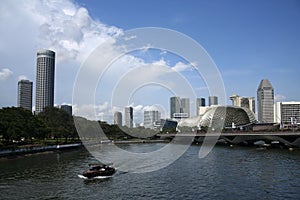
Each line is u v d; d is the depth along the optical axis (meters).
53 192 47.34
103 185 51.75
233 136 150.12
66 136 148.12
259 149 114.94
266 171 62.69
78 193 46.59
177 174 61.03
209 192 46.06
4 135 93.69
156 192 46.53
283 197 42.78
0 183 54.03
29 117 113.81
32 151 100.38
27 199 43.47
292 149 109.38
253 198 42.41
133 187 49.97
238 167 69.12
